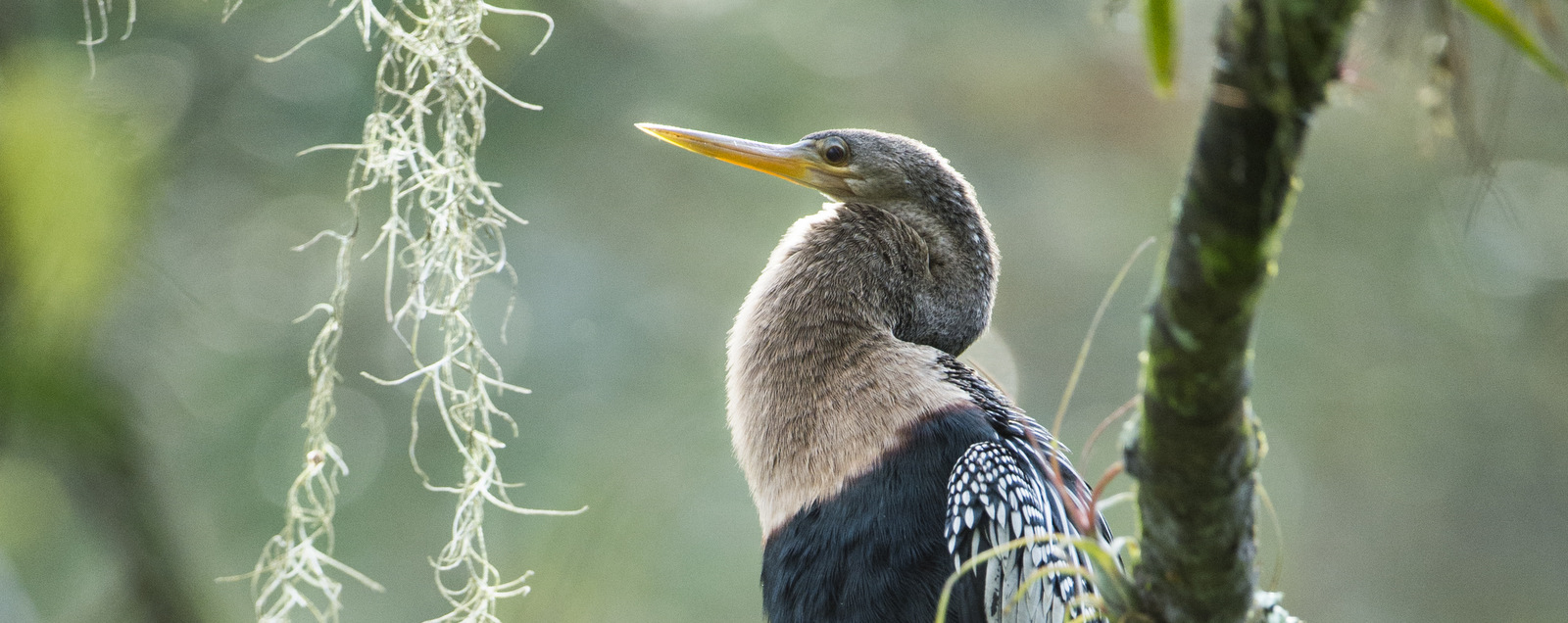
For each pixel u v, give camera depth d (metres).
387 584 12.63
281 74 10.55
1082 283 16.22
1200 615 3.33
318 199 11.25
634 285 13.15
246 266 11.42
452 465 12.52
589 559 11.15
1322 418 16.62
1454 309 15.32
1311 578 17.59
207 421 11.77
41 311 6.54
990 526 5.20
